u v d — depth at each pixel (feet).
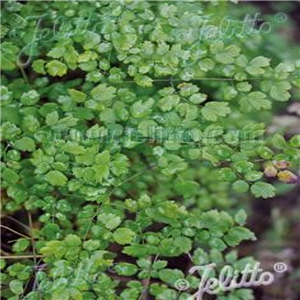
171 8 2.70
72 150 2.51
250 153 2.58
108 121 2.60
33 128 2.58
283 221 3.31
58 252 2.43
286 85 2.61
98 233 2.49
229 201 3.07
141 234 2.54
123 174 2.60
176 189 2.72
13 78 2.95
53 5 2.84
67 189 2.64
